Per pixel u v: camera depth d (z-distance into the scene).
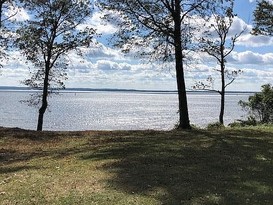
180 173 11.20
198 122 58.12
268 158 13.70
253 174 11.24
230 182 10.34
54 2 26.19
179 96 22.86
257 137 19.16
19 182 10.82
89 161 13.28
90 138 19.94
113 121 66.06
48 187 10.15
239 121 33.16
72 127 54.09
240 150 15.11
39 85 28.34
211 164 12.41
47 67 27.48
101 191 9.58
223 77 32.53
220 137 18.84
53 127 53.53
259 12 29.86
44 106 27.97
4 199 9.34
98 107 121.31
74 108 110.88
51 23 26.27
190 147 15.68
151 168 11.80
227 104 160.88
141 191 9.49
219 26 31.44
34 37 25.84
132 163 12.54
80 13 26.91
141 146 16.00
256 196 9.20
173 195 9.19
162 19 22.33
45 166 12.98
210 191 9.51
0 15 23.69
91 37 27.61
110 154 14.34
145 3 21.92
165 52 22.97
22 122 60.31
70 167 12.50
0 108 97.81
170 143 16.80
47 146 18.16
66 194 9.47
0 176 11.80
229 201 8.82
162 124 59.66
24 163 13.84
